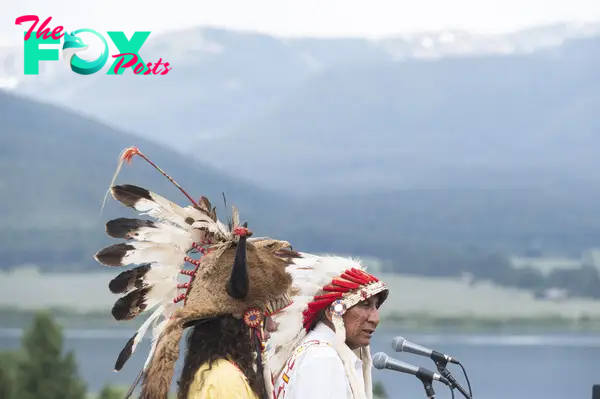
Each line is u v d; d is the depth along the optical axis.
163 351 6.82
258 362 7.09
